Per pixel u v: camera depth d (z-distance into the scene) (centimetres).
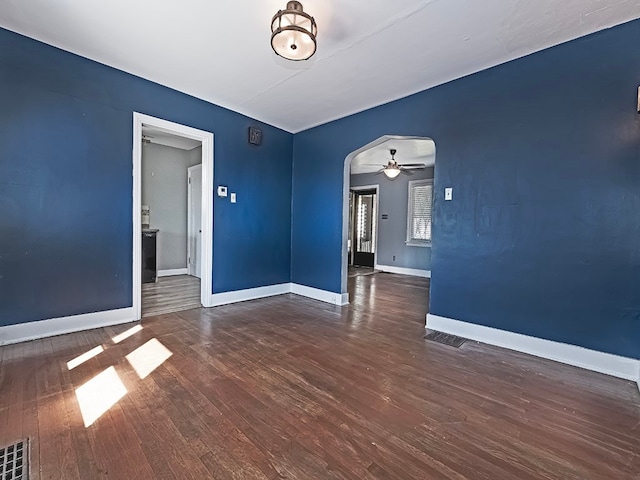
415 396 193
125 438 149
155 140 560
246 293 436
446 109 313
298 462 137
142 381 203
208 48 262
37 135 261
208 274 392
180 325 319
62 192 276
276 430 158
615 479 130
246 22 227
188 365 228
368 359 247
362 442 151
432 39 241
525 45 248
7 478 124
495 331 283
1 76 244
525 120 263
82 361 229
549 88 251
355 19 218
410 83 316
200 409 174
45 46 261
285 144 477
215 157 388
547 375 224
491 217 284
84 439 147
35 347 251
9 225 252
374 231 806
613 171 226
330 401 186
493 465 137
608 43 225
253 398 187
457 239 307
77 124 281
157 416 167
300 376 216
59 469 129
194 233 603
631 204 220
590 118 234
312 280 460
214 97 362
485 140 287
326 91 339
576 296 242
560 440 155
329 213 436
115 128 304
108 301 307
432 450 146
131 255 320
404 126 349
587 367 236
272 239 466
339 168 423
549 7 204
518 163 268
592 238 235
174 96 344
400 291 526
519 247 269
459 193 305
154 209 586
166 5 210
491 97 282
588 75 234
